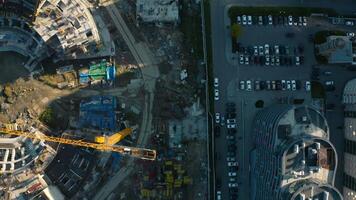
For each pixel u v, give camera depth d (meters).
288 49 176.50
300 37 178.00
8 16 166.75
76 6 163.00
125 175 170.62
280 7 177.88
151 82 173.38
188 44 174.50
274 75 175.75
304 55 177.62
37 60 169.88
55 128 170.38
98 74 171.75
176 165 170.00
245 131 173.50
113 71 172.00
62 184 167.75
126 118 171.88
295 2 179.25
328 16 179.88
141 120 172.38
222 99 173.12
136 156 169.00
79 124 169.75
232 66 174.25
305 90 176.50
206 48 173.25
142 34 174.38
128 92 173.00
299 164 138.88
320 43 177.75
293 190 138.25
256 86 174.00
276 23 177.00
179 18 173.88
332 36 175.00
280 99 175.12
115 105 171.12
